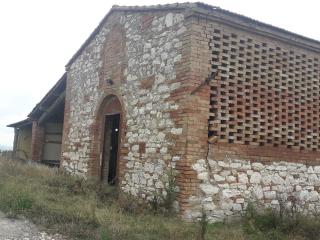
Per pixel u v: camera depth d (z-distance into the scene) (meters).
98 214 8.53
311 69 11.55
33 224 7.85
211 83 9.71
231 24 10.01
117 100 12.92
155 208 9.78
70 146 15.32
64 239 7.04
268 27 10.48
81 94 15.02
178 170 9.42
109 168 13.73
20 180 12.48
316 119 11.60
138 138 11.15
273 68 10.79
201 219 8.63
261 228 8.77
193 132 9.36
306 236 8.52
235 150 9.95
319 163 11.57
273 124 10.69
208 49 9.72
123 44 12.46
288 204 10.63
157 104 10.49
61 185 12.26
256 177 10.20
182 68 9.69
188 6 9.62
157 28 10.85
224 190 9.65
